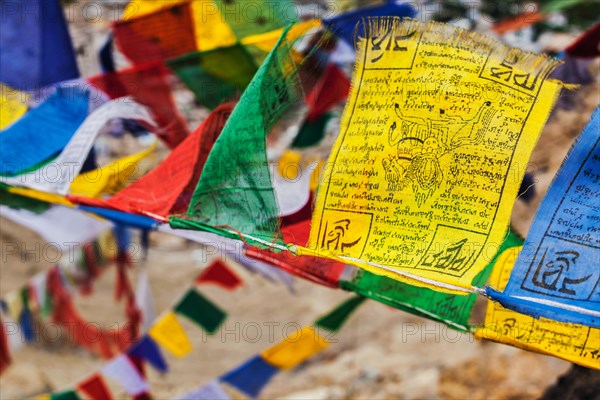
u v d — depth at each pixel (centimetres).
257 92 193
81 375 422
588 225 169
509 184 178
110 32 285
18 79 286
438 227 181
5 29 287
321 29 253
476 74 184
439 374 427
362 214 187
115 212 254
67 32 290
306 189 224
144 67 285
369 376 436
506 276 201
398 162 186
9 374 428
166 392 427
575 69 255
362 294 229
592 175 169
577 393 330
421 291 222
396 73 189
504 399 405
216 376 435
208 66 282
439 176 183
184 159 217
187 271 477
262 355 331
